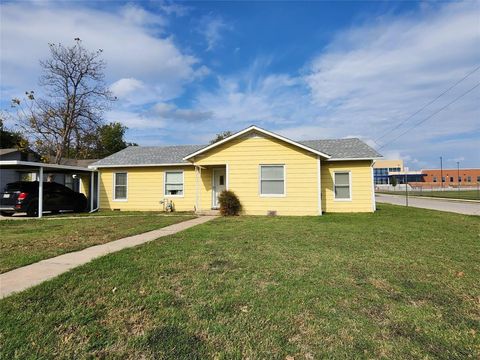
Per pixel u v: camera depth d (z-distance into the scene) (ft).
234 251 20.97
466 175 289.33
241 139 49.24
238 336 9.98
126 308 11.93
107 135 136.87
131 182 58.59
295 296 13.08
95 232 30.14
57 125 95.96
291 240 25.02
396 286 14.39
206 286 14.21
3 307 11.87
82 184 65.31
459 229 31.07
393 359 8.80
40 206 47.16
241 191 48.88
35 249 22.04
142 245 23.00
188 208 56.29
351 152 52.08
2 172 68.18
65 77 95.55
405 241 24.68
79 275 15.60
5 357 8.84
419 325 10.77
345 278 15.40
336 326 10.62
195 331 10.28
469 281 15.12
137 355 9.00
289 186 47.73
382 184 286.05
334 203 51.37
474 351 9.22
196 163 50.47
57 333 10.12
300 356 8.96
